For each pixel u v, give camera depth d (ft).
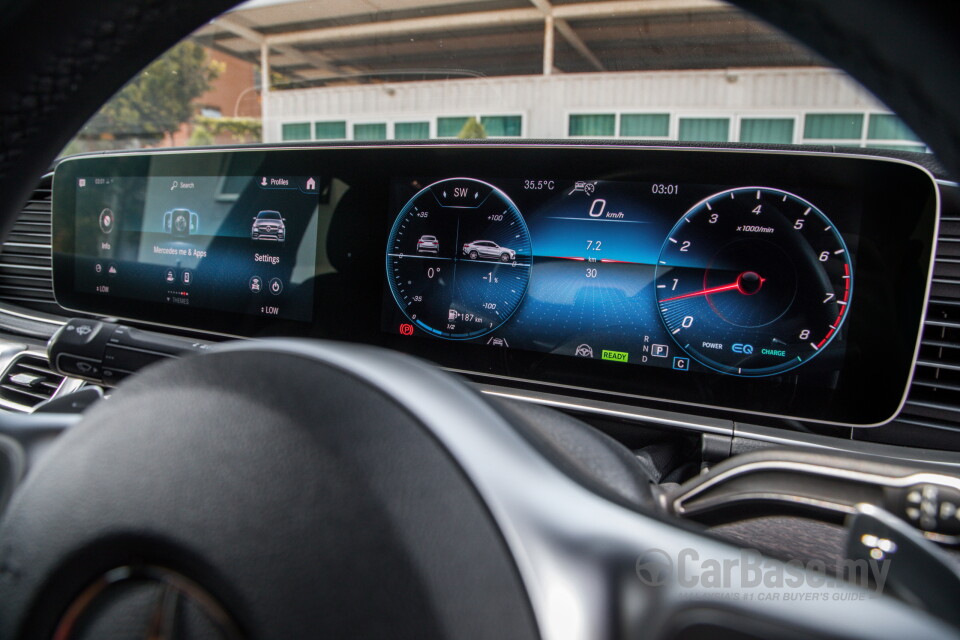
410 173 6.36
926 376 5.18
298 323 6.85
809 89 9.10
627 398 5.92
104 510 1.69
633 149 5.70
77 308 7.67
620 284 5.88
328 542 1.52
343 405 1.67
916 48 1.28
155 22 1.84
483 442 1.76
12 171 2.04
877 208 5.10
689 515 3.62
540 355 6.13
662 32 13.38
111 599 1.69
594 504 1.84
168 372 1.84
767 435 5.42
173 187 7.17
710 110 12.57
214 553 1.57
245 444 1.64
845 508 3.54
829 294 5.30
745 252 5.51
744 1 1.47
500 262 6.20
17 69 1.79
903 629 1.63
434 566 1.54
